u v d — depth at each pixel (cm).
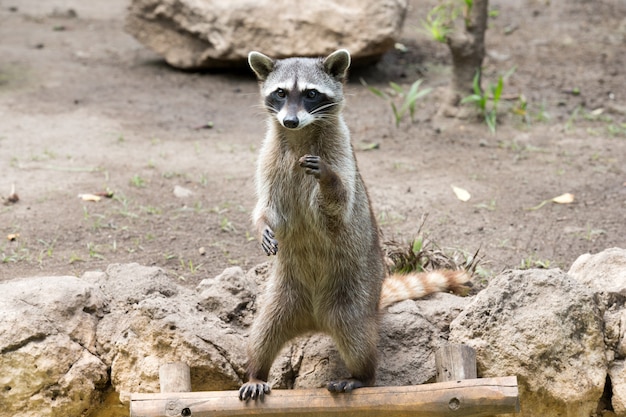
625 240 848
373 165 1064
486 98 1192
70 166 1037
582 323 619
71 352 636
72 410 638
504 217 910
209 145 1131
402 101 1319
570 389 611
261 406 583
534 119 1232
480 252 824
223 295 679
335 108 631
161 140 1146
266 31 1360
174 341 623
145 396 579
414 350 638
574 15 1772
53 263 790
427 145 1141
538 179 1020
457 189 973
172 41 1455
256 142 1147
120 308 662
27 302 643
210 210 921
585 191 982
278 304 625
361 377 603
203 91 1372
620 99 1307
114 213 905
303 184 616
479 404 561
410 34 1661
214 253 823
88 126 1184
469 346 606
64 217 892
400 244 790
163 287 678
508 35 1655
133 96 1331
